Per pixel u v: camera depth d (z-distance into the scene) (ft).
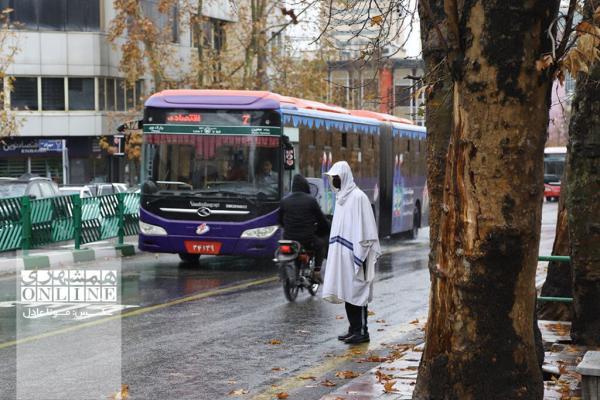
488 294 26.08
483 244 25.71
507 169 25.31
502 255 25.72
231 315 52.85
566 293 49.29
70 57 201.16
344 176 44.29
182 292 62.54
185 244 76.02
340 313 54.13
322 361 40.83
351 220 44.24
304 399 33.63
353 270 44.29
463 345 26.45
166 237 76.33
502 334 26.21
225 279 70.49
